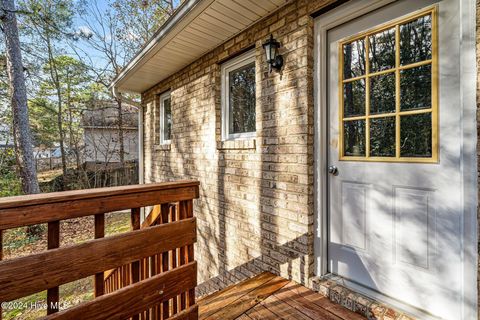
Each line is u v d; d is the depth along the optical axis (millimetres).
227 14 2373
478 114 1295
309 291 1997
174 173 4219
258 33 2516
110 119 11414
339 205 2000
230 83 3141
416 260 1607
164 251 1323
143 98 5598
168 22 2615
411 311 1590
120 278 2242
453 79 1438
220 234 3133
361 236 1871
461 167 1405
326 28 2012
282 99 2256
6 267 887
